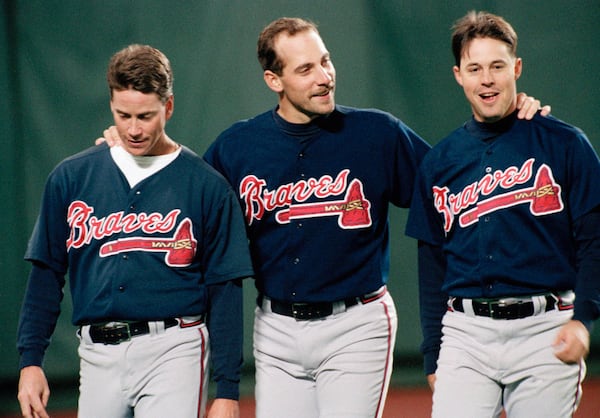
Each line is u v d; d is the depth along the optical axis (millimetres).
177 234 9711
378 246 10742
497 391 9664
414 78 20859
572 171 9391
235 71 20734
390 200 10969
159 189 9797
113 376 9641
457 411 9531
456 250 9852
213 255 9914
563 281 9453
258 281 10867
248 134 10867
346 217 10516
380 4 20859
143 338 9617
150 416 9469
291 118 10719
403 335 21016
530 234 9469
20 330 9969
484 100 9562
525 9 20812
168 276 9656
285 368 10797
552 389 9289
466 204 9766
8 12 20312
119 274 9602
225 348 9828
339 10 20859
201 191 9828
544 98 20844
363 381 10430
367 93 20906
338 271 10508
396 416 17984
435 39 20875
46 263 9977
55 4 20438
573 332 8953
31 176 20391
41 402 9711
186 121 20688
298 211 10562
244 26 20750
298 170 10617
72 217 9828
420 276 10484
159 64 9383
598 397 18484
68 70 20469
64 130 20453
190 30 20703
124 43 20594
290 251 10570
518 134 9719
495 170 9680
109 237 9688
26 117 20375
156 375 9586
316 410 10836
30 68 20359
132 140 9391
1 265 20281
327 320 10547
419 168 10344
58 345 20156
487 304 9578
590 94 20781
